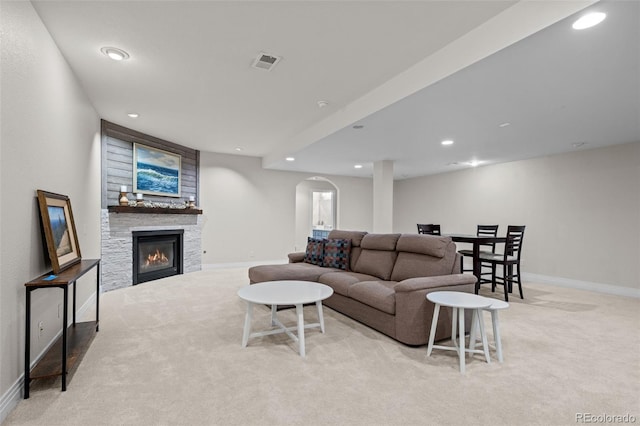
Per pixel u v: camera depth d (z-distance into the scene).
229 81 3.24
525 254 5.93
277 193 7.36
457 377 2.14
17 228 1.87
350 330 3.04
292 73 3.07
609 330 3.09
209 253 6.54
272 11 2.15
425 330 2.63
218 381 2.07
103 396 1.88
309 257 4.50
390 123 3.82
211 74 3.09
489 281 4.82
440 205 7.65
